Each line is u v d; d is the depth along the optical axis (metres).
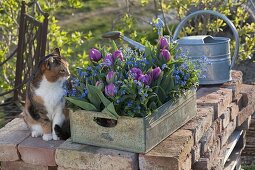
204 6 5.95
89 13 10.02
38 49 4.38
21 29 4.84
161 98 2.68
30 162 2.76
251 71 6.82
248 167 4.41
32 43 4.57
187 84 2.86
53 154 2.70
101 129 2.60
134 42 3.20
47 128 2.80
